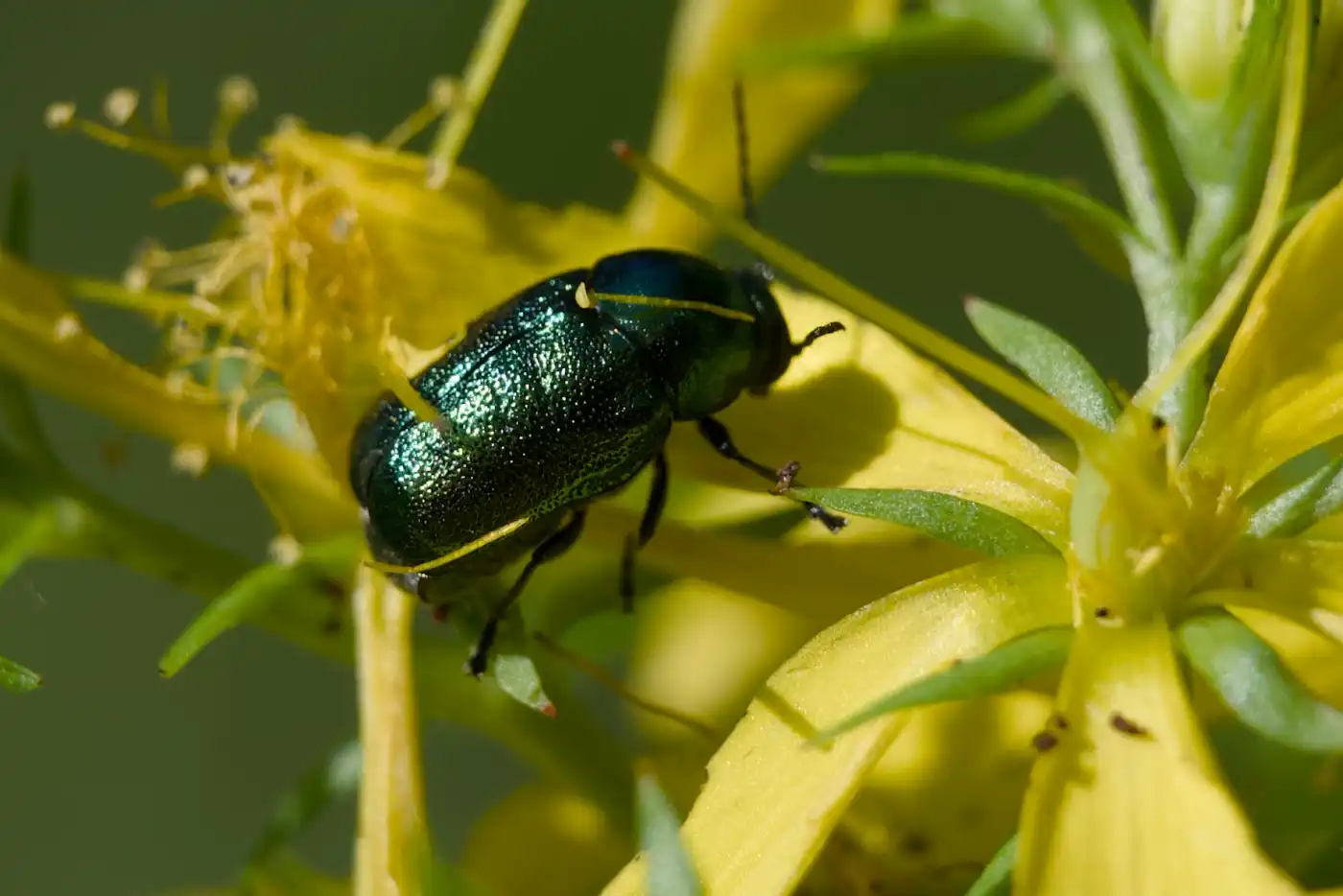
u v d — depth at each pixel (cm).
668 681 6
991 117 6
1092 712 5
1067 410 5
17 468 6
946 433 6
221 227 6
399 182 6
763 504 6
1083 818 5
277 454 6
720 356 6
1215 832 5
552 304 6
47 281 6
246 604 5
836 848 6
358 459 6
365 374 6
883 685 5
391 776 6
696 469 6
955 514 5
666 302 6
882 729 5
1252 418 5
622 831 6
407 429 6
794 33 6
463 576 6
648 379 6
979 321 5
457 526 6
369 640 6
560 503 6
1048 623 5
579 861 6
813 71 6
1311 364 5
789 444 6
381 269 6
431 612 6
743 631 6
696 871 5
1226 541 5
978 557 6
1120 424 5
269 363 6
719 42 6
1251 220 5
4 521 6
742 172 6
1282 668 5
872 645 5
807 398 6
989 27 6
